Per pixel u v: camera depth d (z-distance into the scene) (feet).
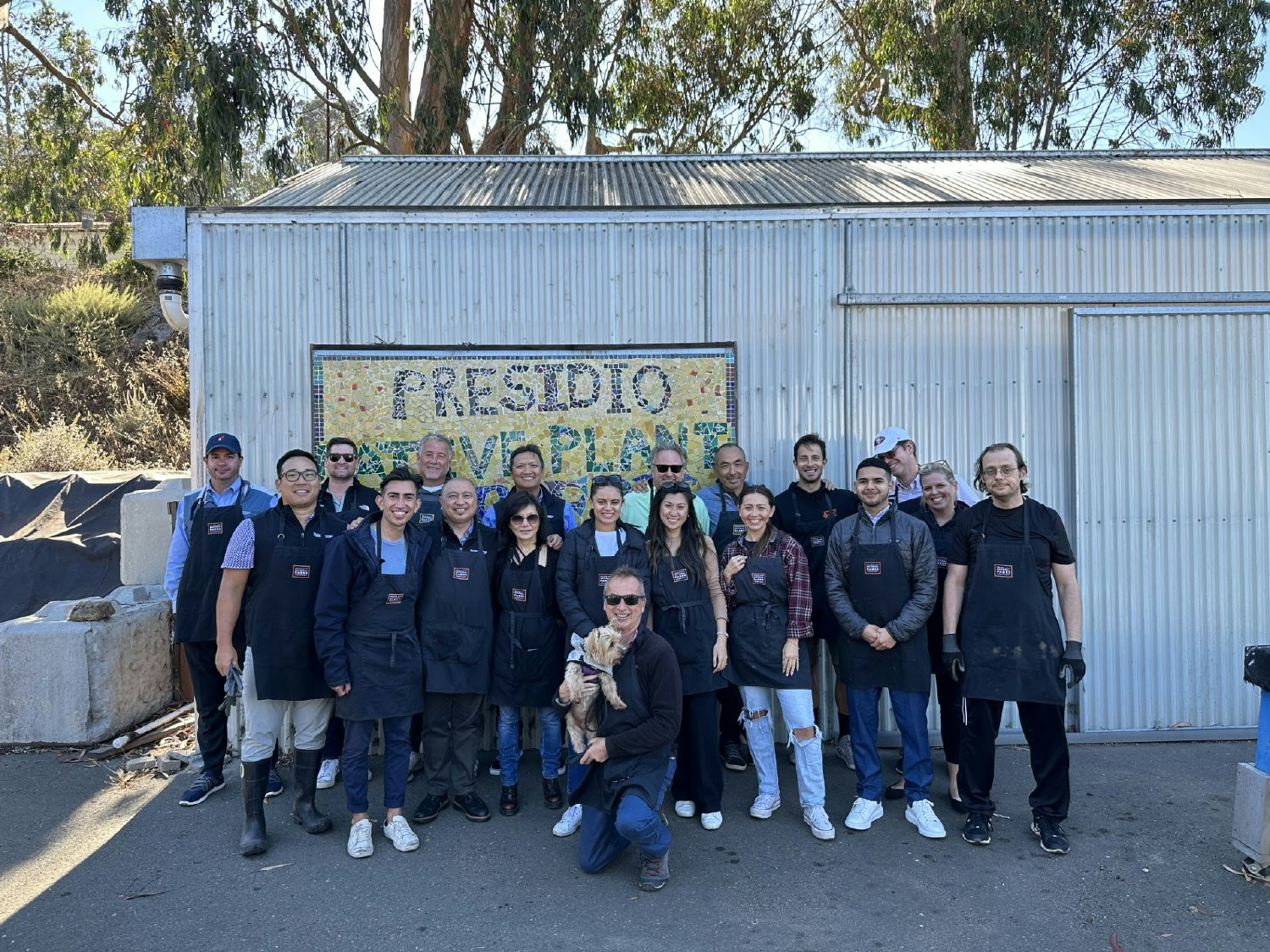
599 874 12.71
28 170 57.41
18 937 11.05
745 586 14.17
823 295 18.19
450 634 13.89
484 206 17.95
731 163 25.80
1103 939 11.03
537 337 18.06
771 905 11.87
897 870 12.77
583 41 43.60
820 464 16.25
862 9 54.85
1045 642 13.12
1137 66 55.16
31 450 36.73
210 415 17.88
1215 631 18.12
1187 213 18.29
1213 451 18.24
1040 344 18.28
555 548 14.75
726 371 18.12
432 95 46.88
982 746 13.38
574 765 13.93
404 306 17.98
